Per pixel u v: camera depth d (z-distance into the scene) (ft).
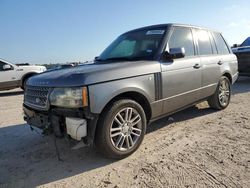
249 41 40.32
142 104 14.23
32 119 13.79
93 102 11.60
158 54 14.89
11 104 29.50
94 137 12.03
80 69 13.21
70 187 10.66
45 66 42.83
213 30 20.74
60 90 11.85
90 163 12.66
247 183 10.06
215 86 19.54
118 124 12.61
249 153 12.60
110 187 10.44
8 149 14.97
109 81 12.19
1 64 38.47
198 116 19.45
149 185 10.30
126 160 12.71
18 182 11.25
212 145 13.79
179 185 10.16
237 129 16.11
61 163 12.83
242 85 34.24
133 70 13.17
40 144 15.44
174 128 16.97
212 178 10.52
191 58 17.03
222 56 20.45
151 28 17.08
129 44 16.79
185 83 16.22
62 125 12.10
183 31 17.31
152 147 14.02
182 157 12.56
